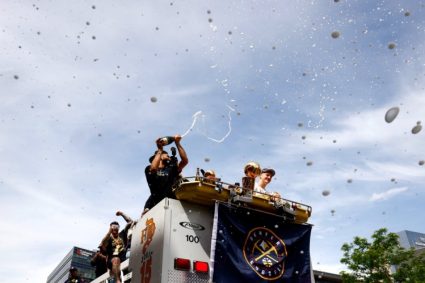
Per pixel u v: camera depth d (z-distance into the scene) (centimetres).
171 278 323
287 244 391
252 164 480
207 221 370
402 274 2006
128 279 415
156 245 351
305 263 394
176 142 456
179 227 351
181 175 457
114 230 501
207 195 366
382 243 2155
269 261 372
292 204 413
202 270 337
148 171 470
